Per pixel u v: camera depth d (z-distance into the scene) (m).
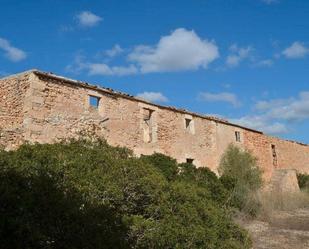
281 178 26.88
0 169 5.74
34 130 13.19
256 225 14.77
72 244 5.08
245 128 25.56
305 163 33.19
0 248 4.55
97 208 5.95
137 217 6.76
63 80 14.50
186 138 20.36
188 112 20.73
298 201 20.41
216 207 9.40
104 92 16.27
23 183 5.52
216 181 16.33
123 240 5.83
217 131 22.81
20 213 4.89
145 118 18.75
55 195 5.53
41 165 6.46
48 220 5.09
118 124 16.59
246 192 17.12
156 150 18.28
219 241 7.94
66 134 14.21
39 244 4.78
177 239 6.91
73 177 6.55
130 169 7.64
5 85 14.28
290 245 11.77
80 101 15.11
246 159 21.88
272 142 28.86
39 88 13.67
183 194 8.10
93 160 7.49
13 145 12.60
